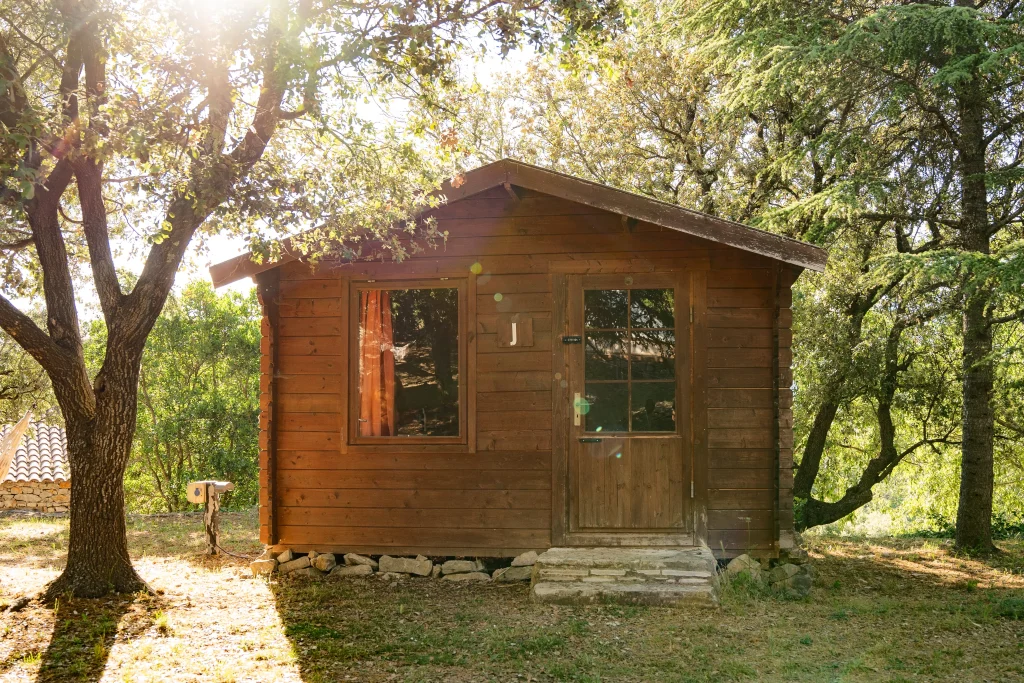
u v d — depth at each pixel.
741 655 5.85
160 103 6.01
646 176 16.38
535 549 8.15
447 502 8.30
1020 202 11.55
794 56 11.30
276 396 8.57
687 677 5.39
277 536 8.51
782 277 7.97
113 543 7.32
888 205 11.81
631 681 5.32
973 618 6.94
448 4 7.04
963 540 11.43
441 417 8.38
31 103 6.79
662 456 8.09
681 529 8.04
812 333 12.84
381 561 8.31
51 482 18.94
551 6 7.20
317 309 8.55
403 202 7.43
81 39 6.80
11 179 5.51
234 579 8.13
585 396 8.21
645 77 15.84
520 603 7.20
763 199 14.87
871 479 14.11
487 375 8.31
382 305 8.51
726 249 8.14
